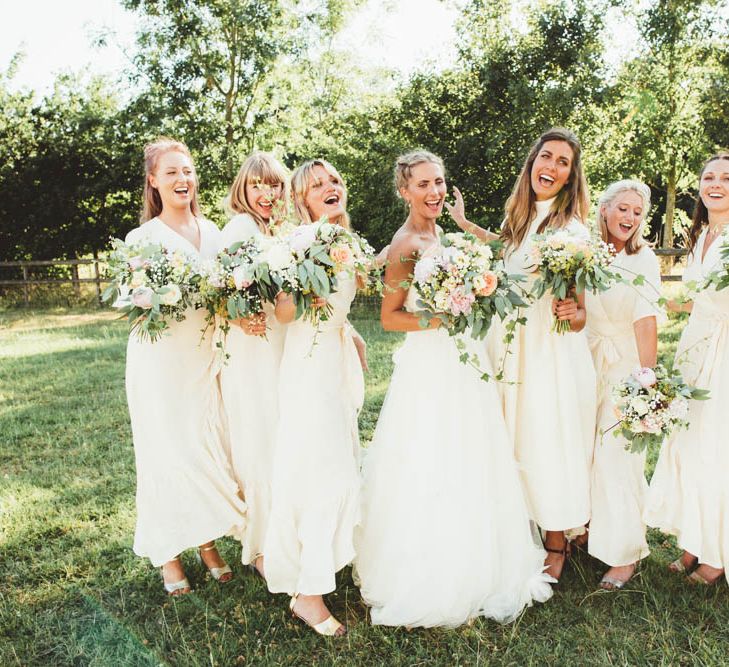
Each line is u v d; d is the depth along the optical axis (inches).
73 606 121.9
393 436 119.7
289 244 105.0
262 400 123.0
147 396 118.3
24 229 729.6
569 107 519.5
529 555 119.0
